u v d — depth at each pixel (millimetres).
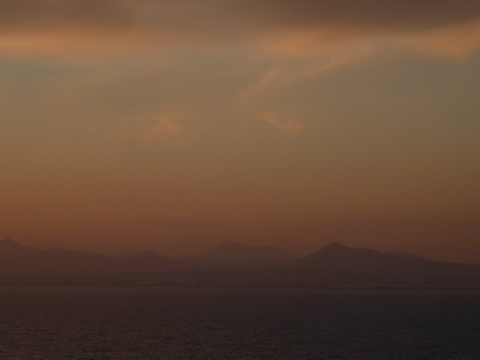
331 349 136250
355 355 128500
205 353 129250
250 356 125750
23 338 153125
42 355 125625
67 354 127062
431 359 124875
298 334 165250
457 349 138375
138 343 144375
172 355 126438
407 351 134625
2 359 120875
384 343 147250
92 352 129875
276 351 132500
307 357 125188
